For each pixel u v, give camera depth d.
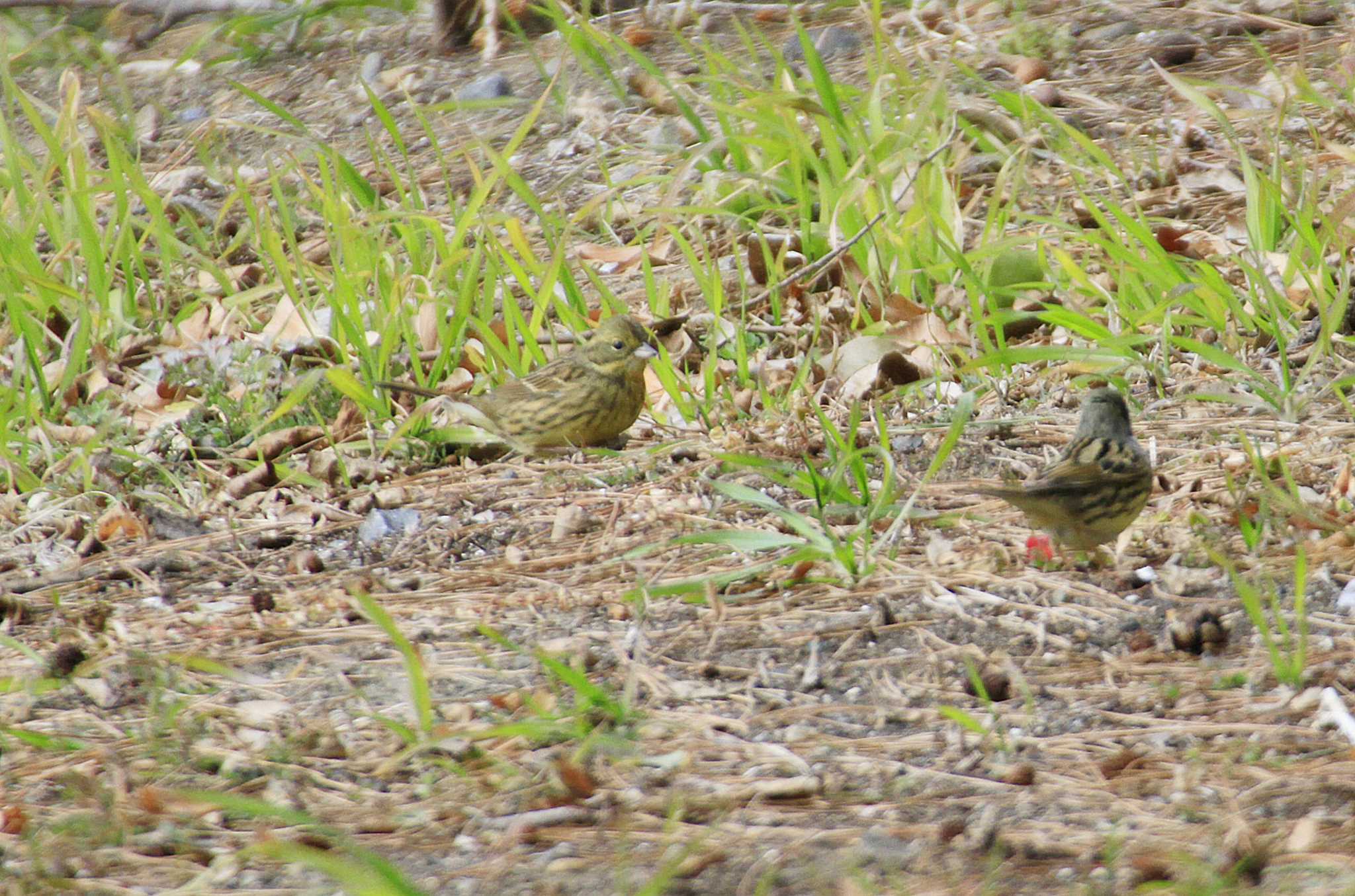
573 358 12.15
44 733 8.20
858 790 7.09
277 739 7.97
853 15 21.41
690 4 21.72
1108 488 8.88
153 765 7.73
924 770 7.23
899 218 14.05
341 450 12.45
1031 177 15.77
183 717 8.26
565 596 9.62
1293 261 12.69
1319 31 18.48
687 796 7.10
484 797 7.24
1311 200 13.29
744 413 12.43
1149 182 15.49
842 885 6.26
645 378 13.42
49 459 12.22
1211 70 17.92
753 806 7.01
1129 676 7.99
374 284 14.30
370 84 21.30
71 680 8.85
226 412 12.98
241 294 14.62
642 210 15.88
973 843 6.48
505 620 9.37
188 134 20.70
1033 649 8.41
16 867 6.79
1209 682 7.81
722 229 15.87
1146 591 8.96
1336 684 7.59
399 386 12.59
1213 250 13.65
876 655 8.50
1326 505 9.62
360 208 16.86
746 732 7.75
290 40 23.64
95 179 18.31
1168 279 12.56
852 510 10.16
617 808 7.05
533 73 20.61
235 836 7.04
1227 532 9.56
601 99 19.41
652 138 18.00
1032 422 11.62
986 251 12.84
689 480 11.32
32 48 24.28
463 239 14.48
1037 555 9.40
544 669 8.61
